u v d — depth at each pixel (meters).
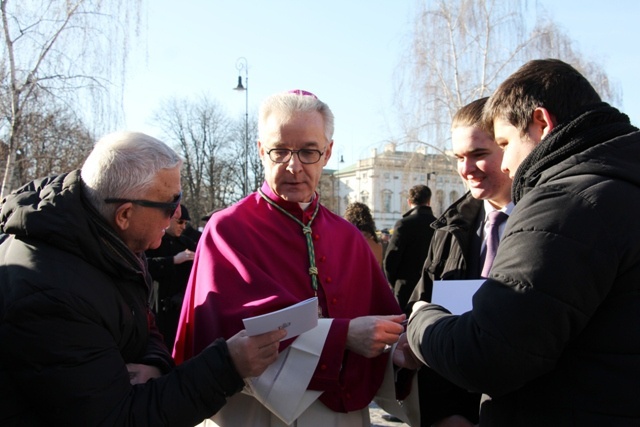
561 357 1.41
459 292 2.06
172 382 1.62
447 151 19.06
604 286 1.33
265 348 1.68
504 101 1.62
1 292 1.49
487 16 17.58
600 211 1.35
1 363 1.47
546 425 1.42
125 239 1.74
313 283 2.14
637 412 1.31
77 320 1.50
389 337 1.93
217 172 36.75
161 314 4.77
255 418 2.07
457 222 2.50
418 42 18.06
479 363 1.39
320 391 1.96
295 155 2.10
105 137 1.76
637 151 1.44
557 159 1.47
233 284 2.01
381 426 5.00
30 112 10.73
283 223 2.19
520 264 1.38
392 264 5.45
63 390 1.45
